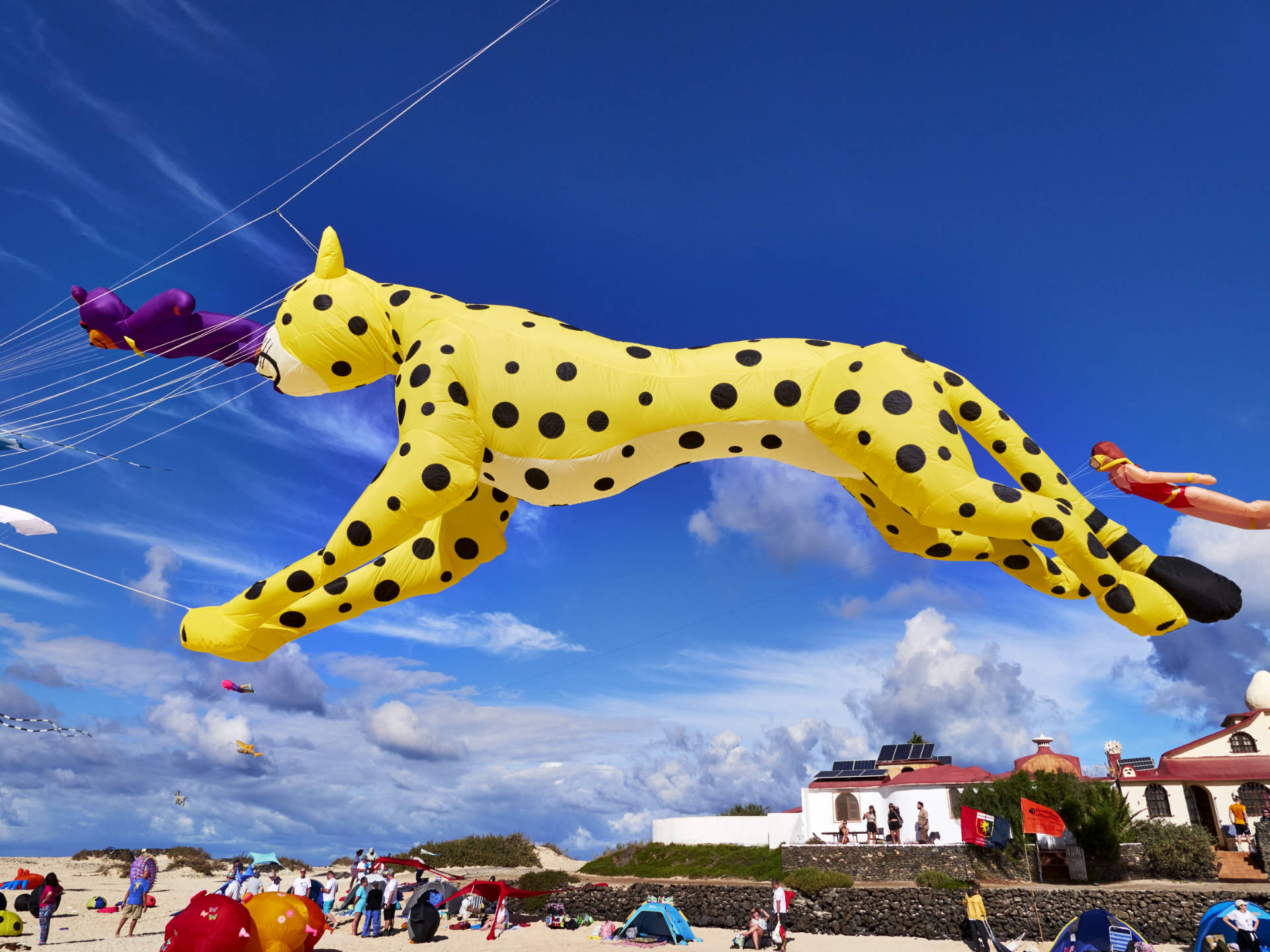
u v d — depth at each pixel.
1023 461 9.35
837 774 32.25
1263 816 24.50
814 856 24.61
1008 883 22.53
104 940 16.98
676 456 9.62
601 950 18.81
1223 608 8.59
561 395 9.12
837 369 9.23
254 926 11.29
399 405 9.43
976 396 9.59
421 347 9.57
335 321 10.05
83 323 9.80
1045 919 19.70
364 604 9.80
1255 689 32.34
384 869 24.28
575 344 9.47
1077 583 10.03
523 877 30.75
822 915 21.83
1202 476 9.06
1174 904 19.12
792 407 9.22
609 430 9.16
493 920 21.70
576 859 41.62
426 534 10.21
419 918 19.23
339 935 20.36
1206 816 28.59
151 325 9.75
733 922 23.30
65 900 26.28
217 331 10.17
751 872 28.48
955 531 9.70
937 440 8.81
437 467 8.76
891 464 8.78
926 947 19.08
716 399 9.18
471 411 9.18
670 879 29.33
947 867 22.91
